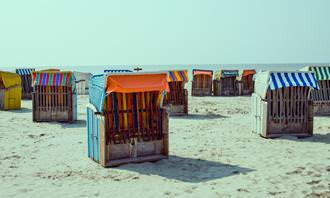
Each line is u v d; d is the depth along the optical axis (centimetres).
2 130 1308
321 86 1717
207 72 3070
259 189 666
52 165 845
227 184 698
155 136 885
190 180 726
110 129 834
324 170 779
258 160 880
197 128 1380
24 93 2727
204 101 2517
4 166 838
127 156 858
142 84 812
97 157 861
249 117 1695
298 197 622
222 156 927
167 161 873
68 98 1498
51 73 1491
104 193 651
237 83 3147
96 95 855
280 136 1160
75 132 1287
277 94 1159
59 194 647
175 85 1759
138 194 645
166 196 633
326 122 1485
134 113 860
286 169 796
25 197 633
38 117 1514
